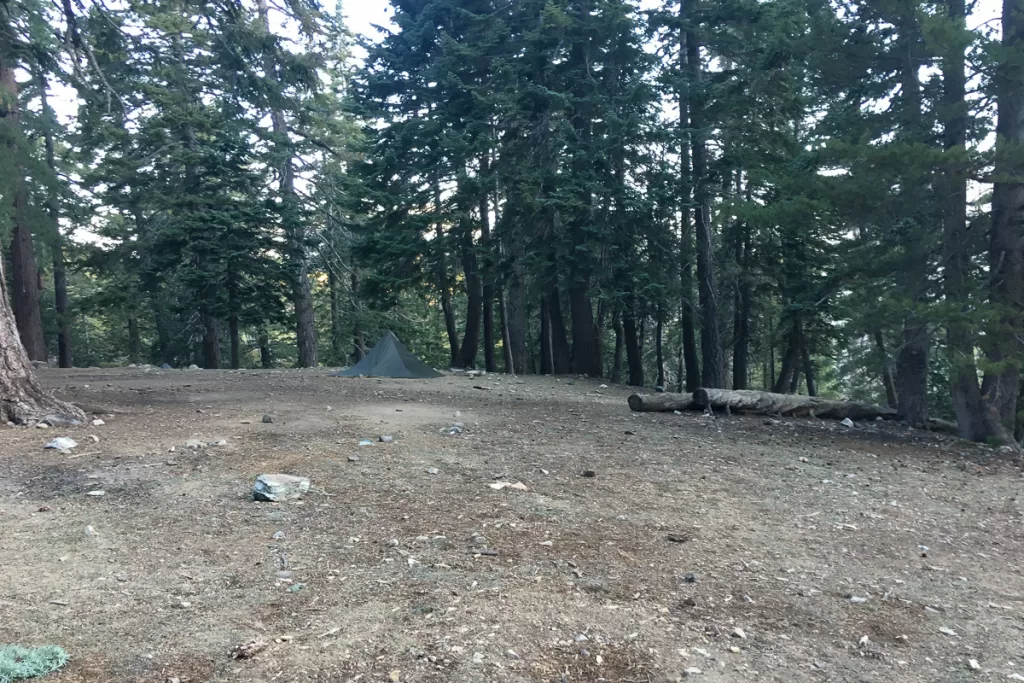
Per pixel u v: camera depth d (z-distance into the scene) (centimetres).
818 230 1439
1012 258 987
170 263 2331
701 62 1955
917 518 612
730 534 529
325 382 1467
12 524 463
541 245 1875
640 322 2612
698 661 324
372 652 313
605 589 404
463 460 707
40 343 1958
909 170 909
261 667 296
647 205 1712
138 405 974
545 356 2400
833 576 458
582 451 787
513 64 1884
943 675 329
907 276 1042
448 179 2188
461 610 362
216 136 2323
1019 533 588
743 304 2153
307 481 566
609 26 1778
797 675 318
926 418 1232
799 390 3456
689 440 908
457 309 3591
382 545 454
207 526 475
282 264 2406
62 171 2419
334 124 2738
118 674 285
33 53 1309
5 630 320
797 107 1589
